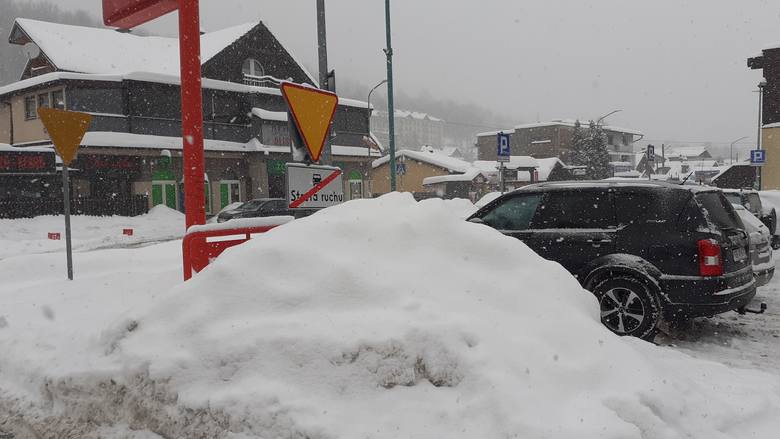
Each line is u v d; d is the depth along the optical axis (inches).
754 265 280.8
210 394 117.2
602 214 238.7
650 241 224.5
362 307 130.0
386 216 157.8
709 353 213.6
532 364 117.2
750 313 278.7
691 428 114.8
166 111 1221.1
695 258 216.2
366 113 1668.3
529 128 3324.3
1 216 973.8
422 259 144.8
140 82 1177.4
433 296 132.3
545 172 2501.2
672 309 219.8
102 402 129.0
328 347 118.2
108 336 136.7
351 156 1583.4
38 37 1245.1
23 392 147.1
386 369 115.3
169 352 125.0
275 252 140.9
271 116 1369.3
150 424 121.3
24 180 1046.4
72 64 1207.6
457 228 155.8
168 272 236.1
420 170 2265.0
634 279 224.7
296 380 115.8
